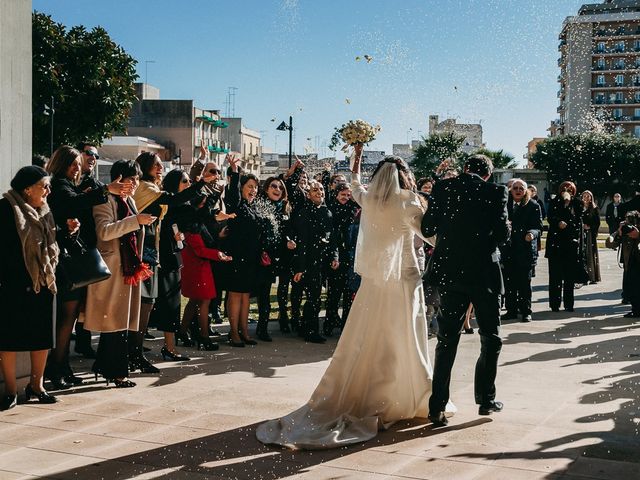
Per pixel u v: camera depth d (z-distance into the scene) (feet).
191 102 237.66
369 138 18.29
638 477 12.84
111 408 17.66
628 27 269.64
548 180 196.24
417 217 16.78
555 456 14.03
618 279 53.36
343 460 13.91
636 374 21.57
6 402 17.58
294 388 19.90
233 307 26.53
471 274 16.26
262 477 12.96
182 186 24.11
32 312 17.57
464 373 22.35
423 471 13.24
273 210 27.78
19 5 19.30
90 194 18.60
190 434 15.55
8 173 19.12
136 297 20.51
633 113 272.72
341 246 29.07
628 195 189.78
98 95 100.01
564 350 25.54
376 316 16.58
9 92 19.07
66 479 12.80
